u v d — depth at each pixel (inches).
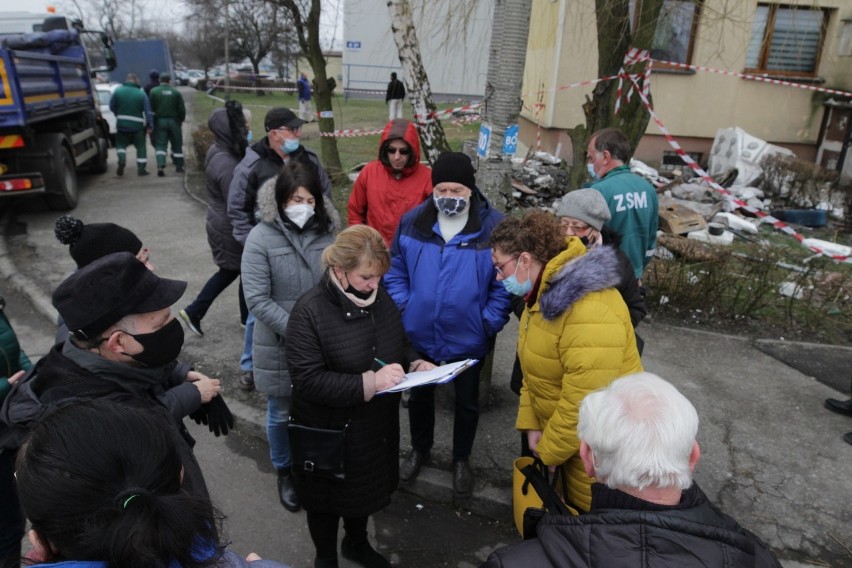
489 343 110.3
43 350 177.2
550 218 84.6
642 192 127.6
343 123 718.5
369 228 83.2
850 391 154.5
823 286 205.0
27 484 37.0
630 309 98.7
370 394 80.7
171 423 61.7
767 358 172.6
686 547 44.3
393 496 121.3
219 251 167.6
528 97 505.0
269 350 108.3
